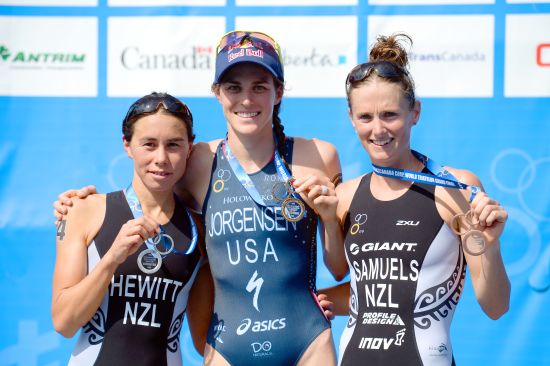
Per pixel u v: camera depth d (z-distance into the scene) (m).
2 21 8.34
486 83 8.10
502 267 5.49
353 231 5.81
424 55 8.13
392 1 8.14
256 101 5.89
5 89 8.37
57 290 5.80
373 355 5.50
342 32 8.20
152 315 5.86
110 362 5.76
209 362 5.99
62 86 8.37
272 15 8.23
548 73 8.06
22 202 8.37
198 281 6.38
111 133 8.38
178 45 8.30
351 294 5.85
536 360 8.06
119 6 8.31
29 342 8.34
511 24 8.06
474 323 8.12
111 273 5.64
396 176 5.65
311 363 5.89
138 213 5.99
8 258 8.36
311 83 8.23
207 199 6.14
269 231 5.97
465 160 8.15
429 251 5.55
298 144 6.27
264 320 5.91
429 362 5.43
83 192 6.10
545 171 8.09
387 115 5.55
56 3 8.33
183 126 5.88
